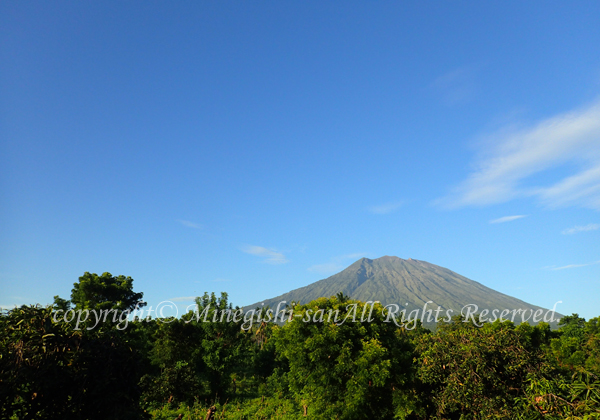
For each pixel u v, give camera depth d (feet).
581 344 149.38
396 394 62.95
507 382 50.37
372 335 69.15
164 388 97.09
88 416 35.40
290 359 73.97
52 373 33.30
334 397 67.82
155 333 129.39
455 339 58.80
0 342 33.17
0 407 30.71
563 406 40.73
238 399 112.88
